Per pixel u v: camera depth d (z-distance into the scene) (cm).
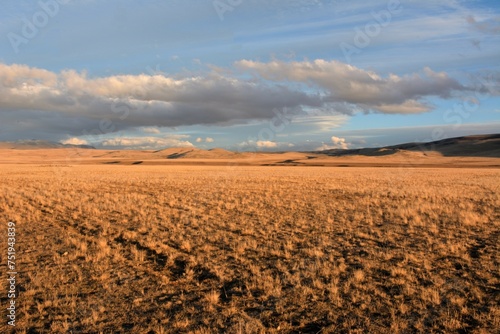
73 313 714
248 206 2031
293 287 837
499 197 2353
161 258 1071
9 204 2055
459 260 1023
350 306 736
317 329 655
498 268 948
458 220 1584
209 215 1764
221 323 669
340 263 996
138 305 754
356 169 7388
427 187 3122
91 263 1016
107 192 2706
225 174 5050
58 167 7238
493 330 636
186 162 13350
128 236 1307
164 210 1906
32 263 1025
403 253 1094
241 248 1122
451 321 661
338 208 1967
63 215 1748
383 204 2142
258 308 737
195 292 821
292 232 1403
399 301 754
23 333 631
